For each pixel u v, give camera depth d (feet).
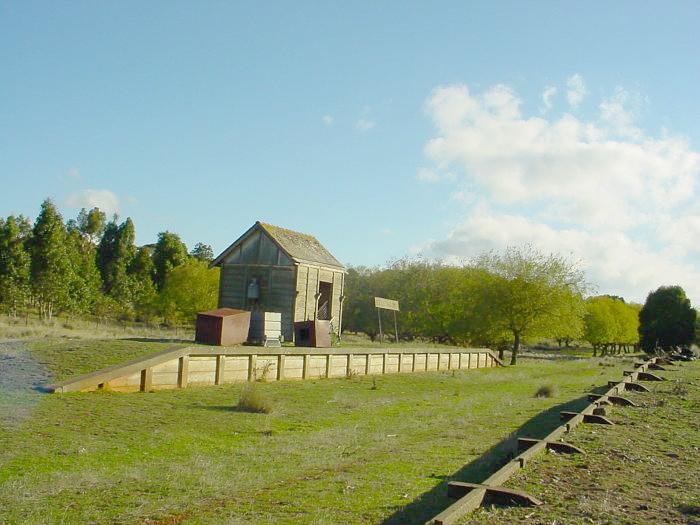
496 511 23.62
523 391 77.56
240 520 23.18
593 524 22.57
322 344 87.45
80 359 57.93
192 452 34.58
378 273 226.79
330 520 23.39
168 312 172.86
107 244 240.94
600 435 40.22
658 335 222.69
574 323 165.58
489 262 179.83
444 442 40.19
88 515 23.31
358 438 41.04
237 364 65.31
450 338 201.98
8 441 33.63
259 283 92.63
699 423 47.32
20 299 150.51
